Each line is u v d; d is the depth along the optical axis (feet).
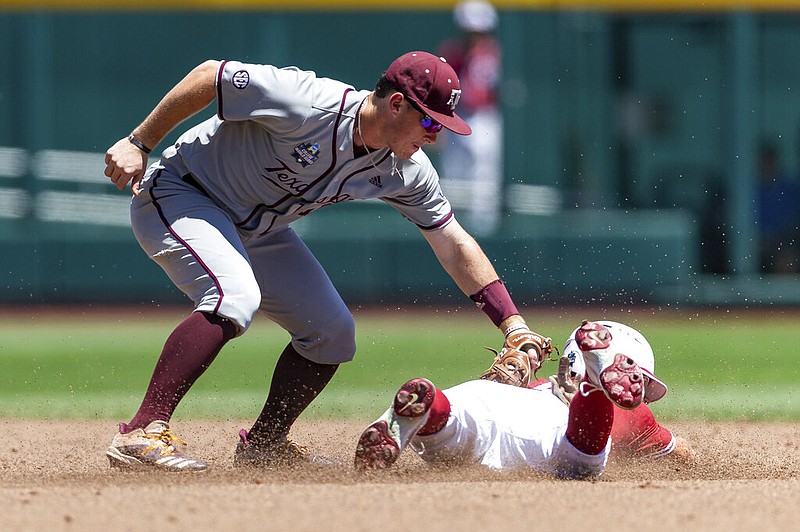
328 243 165.68
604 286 167.43
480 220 176.55
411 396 44.65
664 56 182.50
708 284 178.70
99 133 181.37
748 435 69.36
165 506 39.32
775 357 114.73
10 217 179.73
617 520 37.70
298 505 39.42
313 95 48.06
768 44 182.60
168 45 180.55
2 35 180.04
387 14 179.22
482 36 176.45
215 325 48.52
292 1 178.91
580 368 48.19
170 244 49.67
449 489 42.32
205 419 77.00
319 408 81.25
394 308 163.02
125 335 133.08
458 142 176.55
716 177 183.21
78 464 56.85
